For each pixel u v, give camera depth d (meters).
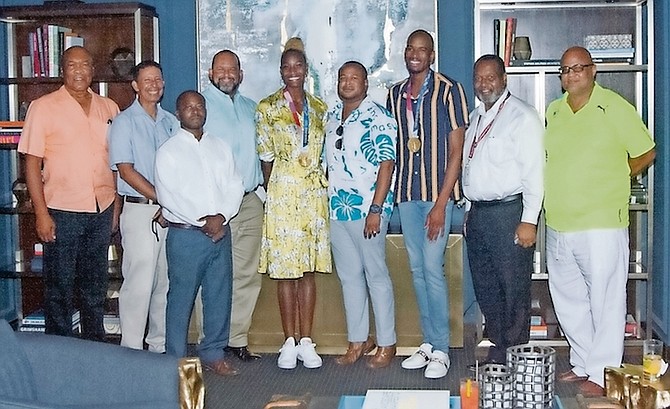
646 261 5.49
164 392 2.85
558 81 5.61
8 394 2.74
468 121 4.66
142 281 4.75
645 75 5.43
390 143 4.64
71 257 4.77
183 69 5.75
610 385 2.97
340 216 4.75
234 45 5.68
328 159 4.77
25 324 5.58
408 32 5.58
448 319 4.97
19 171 5.70
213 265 4.60
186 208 4.39
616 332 4.35
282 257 4.73
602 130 4.25
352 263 4.84
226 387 4.60
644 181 5.52
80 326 5.35
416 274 4.84
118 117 4.62
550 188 4.41
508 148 4.36
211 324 4.73
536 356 2.84
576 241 4.34
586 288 4.50
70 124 4.68
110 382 2.88
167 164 4.36
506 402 2.84
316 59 5.64
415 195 4.73
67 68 4.68
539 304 5.55
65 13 5.26
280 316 5.20
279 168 4.74
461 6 5.56
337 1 5.60
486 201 4.47
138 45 5.25
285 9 5.63
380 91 5.63
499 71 4.41
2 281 5.72
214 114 4.75
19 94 5.66
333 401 3.04
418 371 4.84
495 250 4.46
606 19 5.48
